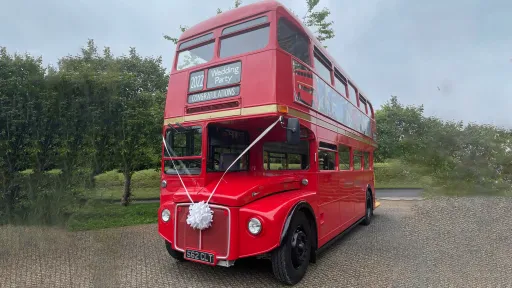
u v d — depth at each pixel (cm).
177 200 491
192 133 535
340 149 730
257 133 605
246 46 509
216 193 457
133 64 1348
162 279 489
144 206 1284
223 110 504
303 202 494
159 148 1123
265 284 467
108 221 869
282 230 438
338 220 677
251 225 430
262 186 480
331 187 643
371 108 1143
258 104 470
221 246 442
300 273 475
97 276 486
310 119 558
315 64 609
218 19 557
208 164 516
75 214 707
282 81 477
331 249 649
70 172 703
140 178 2366
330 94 680
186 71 572
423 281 226
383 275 470
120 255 598
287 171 593
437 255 225
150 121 1071
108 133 836
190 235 472
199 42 570
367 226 909
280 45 495
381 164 2178
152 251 643
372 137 1106
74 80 745
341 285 454
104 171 797
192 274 511
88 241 646
